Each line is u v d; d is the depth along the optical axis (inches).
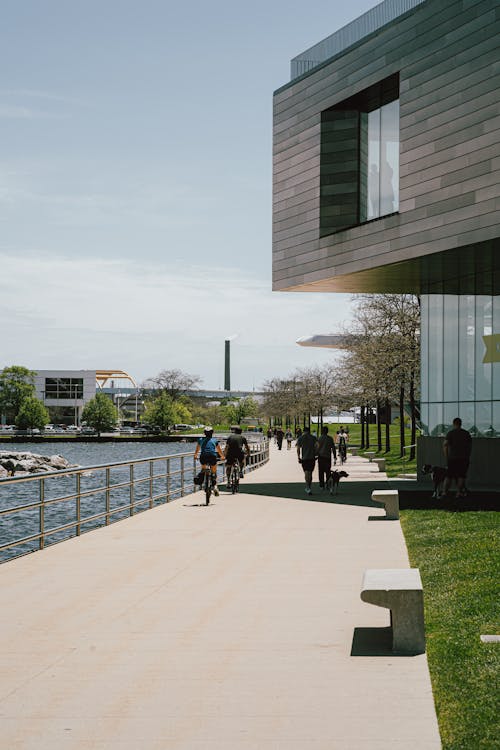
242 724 203.0
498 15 807.1
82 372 6240.2
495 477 954.1
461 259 909.2
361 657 261.4
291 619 313.6
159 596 356.2
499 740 186.9
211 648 273.7
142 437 5014.8
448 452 786.2
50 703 219.6
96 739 194.1
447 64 861.8
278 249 1106.1
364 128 1013.8
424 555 458.3
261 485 1054.4
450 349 1035.3
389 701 218.2
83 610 329.7
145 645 277.9
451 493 845.2
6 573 414.0
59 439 4990.2
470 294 997.8
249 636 288.7
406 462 1544.0
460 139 845.2
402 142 916.6
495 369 956.0
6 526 576.4
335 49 1032.8
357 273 994.7
